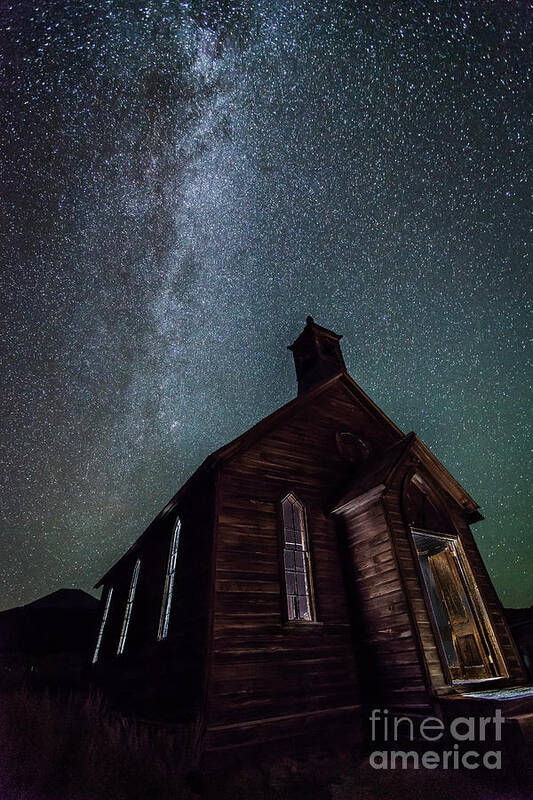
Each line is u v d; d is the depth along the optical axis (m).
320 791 5.14
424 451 9.90
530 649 8.82
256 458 9.16
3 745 5.20
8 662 18.44
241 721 6.12
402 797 4.89
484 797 4.76
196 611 7.31
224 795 5.01
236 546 7.66
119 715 9.19
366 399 12.70
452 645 9.25
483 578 9.23
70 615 23.39
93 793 4.55
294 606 8.27
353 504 8.87
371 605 7.88
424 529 8.85
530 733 5.18
